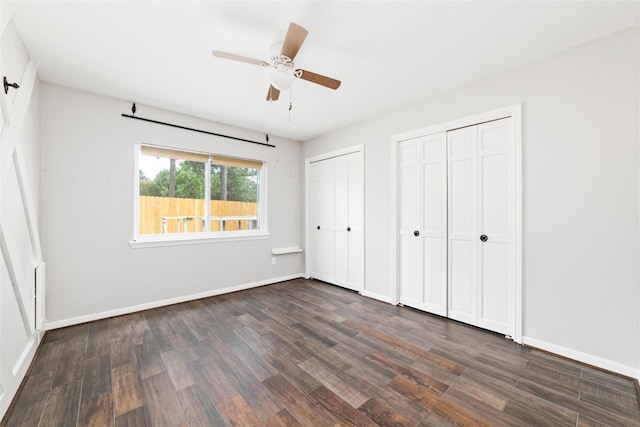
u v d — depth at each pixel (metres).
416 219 3.13
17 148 1.83
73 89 2.71
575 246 2.05
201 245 3.58
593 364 1.96
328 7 1.65
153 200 3.29
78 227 2.73
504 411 1.51
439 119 2.87
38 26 1.82
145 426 1.41
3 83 1.58
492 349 2.21
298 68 2.34
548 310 2.17
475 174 2.64
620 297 1.87
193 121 3.51
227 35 1.93
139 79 2.55
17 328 1.77
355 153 3.87
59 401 1.60
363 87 2.71
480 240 2.61
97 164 2.84
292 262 4.63
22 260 1.95
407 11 1.69
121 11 1.69
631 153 1.84
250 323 2.74
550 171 2.16
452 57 2.19
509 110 2.38
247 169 4.18
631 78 1.84
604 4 1.62
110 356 2.10
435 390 1.70
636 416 1.47
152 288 3.18
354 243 3.91
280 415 1.49
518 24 1.80
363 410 1.53
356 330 2.58
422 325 2.69
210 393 1.67
